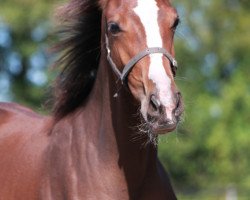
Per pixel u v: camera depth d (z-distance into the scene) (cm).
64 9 857
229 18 3669
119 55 754
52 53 875
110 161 786
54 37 890
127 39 744
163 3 759
